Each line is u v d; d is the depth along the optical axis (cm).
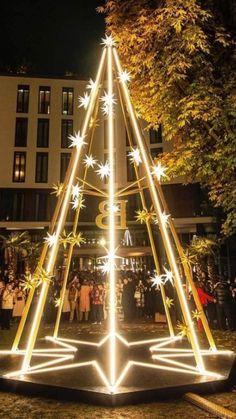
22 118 3791
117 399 460
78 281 1575
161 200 680
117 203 645
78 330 1258
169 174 1156
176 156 1132
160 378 530
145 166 663
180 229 3541
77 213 812
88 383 506
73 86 3925
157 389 482
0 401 492
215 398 497
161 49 1002
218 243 2383
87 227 3475
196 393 504
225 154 986
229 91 970
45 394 502
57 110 3853
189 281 695
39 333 1167
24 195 3672
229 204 1050
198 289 1299
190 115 1021
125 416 431
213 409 434
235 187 1043
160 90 1046
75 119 3866
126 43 1056
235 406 467
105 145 3641
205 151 1071
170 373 560
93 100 706
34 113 3812
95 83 713
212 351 710
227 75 995
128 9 1080
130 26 1045
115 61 725
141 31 1025
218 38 947
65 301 1491
